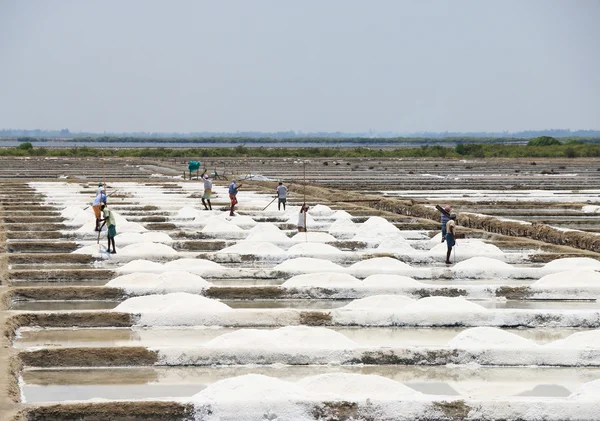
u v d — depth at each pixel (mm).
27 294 29812
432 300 27734
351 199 65062
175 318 26062
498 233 47656
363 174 105000
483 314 26609
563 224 50812
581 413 17891
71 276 33188
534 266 37344
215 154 174500
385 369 22094
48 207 55812
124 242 40875
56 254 37375
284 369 21906
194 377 21188
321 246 38594
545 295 30750
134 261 34594
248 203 60125
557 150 179375
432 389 20562
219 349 22188
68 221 49250
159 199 62469
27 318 25953
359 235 44531
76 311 26250
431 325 26422
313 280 31328
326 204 60000
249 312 26219
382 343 24438
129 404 17578
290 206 57812
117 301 29875
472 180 92062
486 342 23078
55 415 17453
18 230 46062
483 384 20969
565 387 20766
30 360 21766
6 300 28547
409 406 17781
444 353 22438
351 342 23109
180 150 190375
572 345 23234
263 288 30406
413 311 26594
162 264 34906
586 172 109875
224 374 21469
